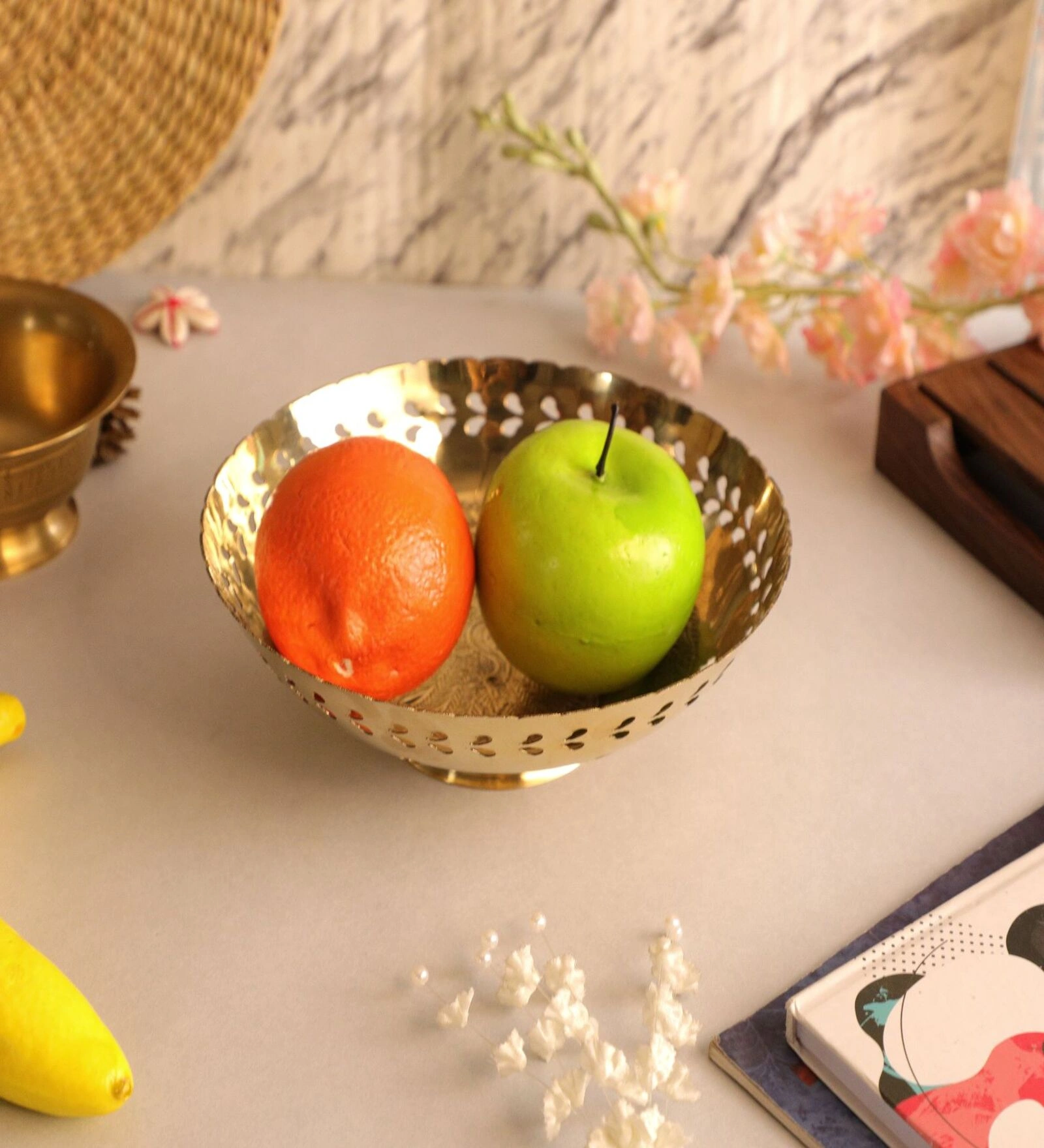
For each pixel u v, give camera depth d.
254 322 0.93
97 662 0.69
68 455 0.68
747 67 0.92
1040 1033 0.52
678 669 0.64
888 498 0.81
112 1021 0.54
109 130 0.85
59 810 0.62
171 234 0.96
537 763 0.57
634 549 0.55
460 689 0.64
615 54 0.91
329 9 0.88
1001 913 0.56
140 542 0.76
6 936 0.50
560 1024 0.53
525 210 0.96
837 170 0.96
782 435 0.86
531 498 0.56
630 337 0.89
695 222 0.97
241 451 0.66
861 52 0.91
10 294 0.76
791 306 0.98
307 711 0.67
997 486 0.77
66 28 0.83
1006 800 0.64
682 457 0.70
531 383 0.72
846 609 0.74
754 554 0.65
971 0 0.89
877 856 0.61
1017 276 0.81
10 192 0.86
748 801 0.64
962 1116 0.49
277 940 0.57
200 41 0.82
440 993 0.56
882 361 0.82
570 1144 0.51
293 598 0.55
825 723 0.67
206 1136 0.51
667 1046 0.52
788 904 0.59
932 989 0.53
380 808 0.63
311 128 0.93
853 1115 0.51
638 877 0.60
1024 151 0.95
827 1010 0.52
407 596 0.54
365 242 0.97
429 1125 0.51
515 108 0.91
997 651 0.72
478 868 0.60
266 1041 0.54
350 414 0.70
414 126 0.93
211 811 0.62
